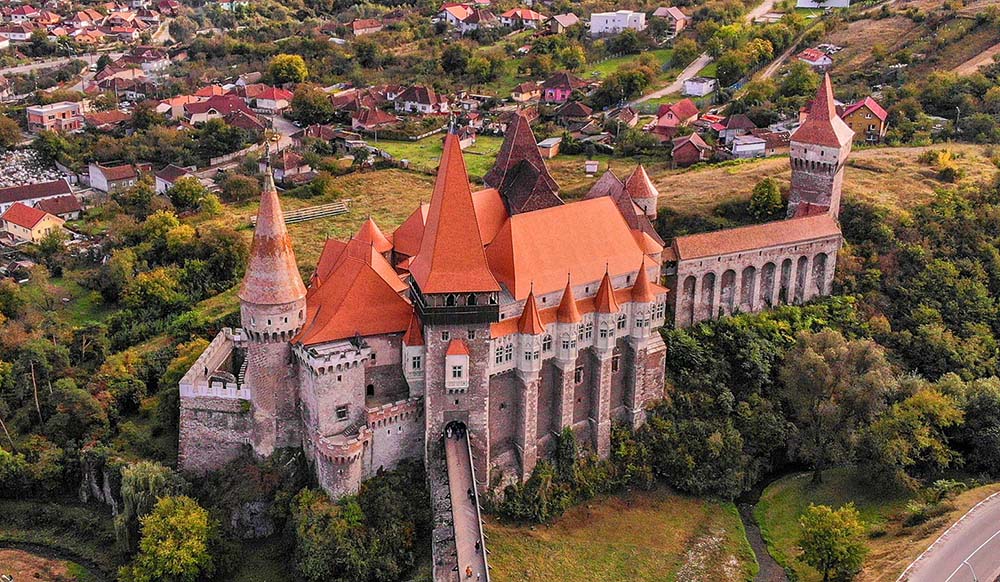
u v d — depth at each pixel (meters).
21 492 127.19
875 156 198.75
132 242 191.88
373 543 107.62
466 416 113.81
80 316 169.62
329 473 111.12
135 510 115.38
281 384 115.94
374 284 116.50
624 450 126.56
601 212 127.56
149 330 159.88
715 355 139.62
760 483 131.00
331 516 109.00
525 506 117.38
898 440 125.31
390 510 110.62
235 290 171.75
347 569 105.75
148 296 166.38
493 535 113.38
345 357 110.69
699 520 121.19
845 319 151.12
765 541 119.12
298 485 116.31
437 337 110.19
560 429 122.44
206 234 182.62
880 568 106.88
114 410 135.25
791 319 149.62
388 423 114.38
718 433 128.62
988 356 148.38
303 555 107.81
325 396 110.94
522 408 117.88
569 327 117.94
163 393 132.88
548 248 120.56
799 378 131.25
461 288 107.62
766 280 150.75
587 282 122.12
